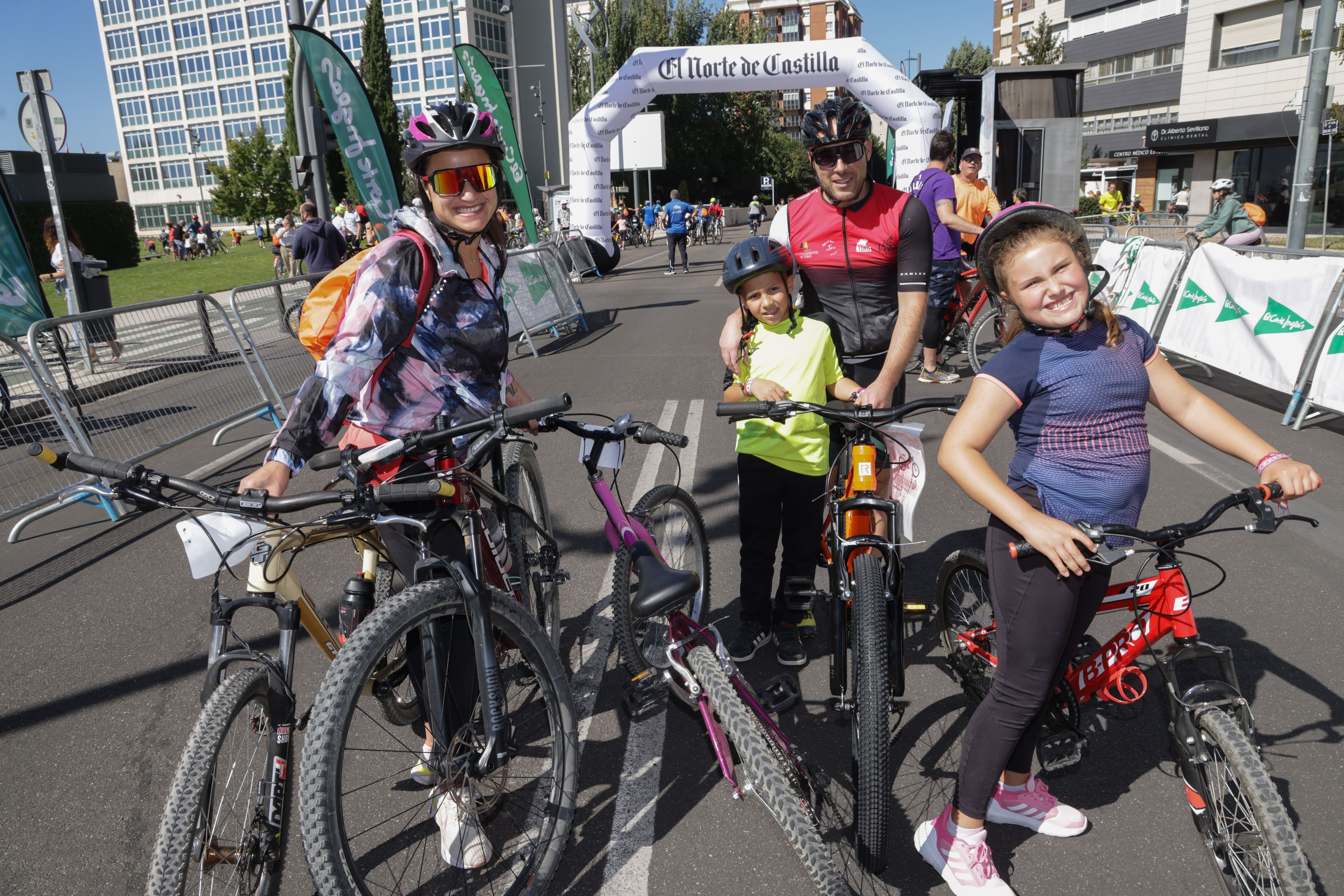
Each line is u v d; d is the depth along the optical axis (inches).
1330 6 425.7
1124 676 116.0
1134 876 90.0
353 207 881.5
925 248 123.3
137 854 100.5
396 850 96.1
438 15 2564.0
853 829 97.0
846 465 113.2
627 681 130.0
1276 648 130.1
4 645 154.6
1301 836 92.8
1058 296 78.4
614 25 2060.8
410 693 106.5
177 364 265.7
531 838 89.1
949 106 847.7
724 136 2244.1
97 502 230.4
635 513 118.3
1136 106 1450.5
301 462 85.0
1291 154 1089.4
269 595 84.4
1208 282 304.5
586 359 382.3
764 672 130.9
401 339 87.9
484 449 84.7
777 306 116.4
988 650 114.7
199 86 3218.5
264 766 81.1
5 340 212.5
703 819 101.0
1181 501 192.9
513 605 86.6
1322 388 239.8
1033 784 96.7
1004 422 82.0
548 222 1396.4
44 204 1179.9
